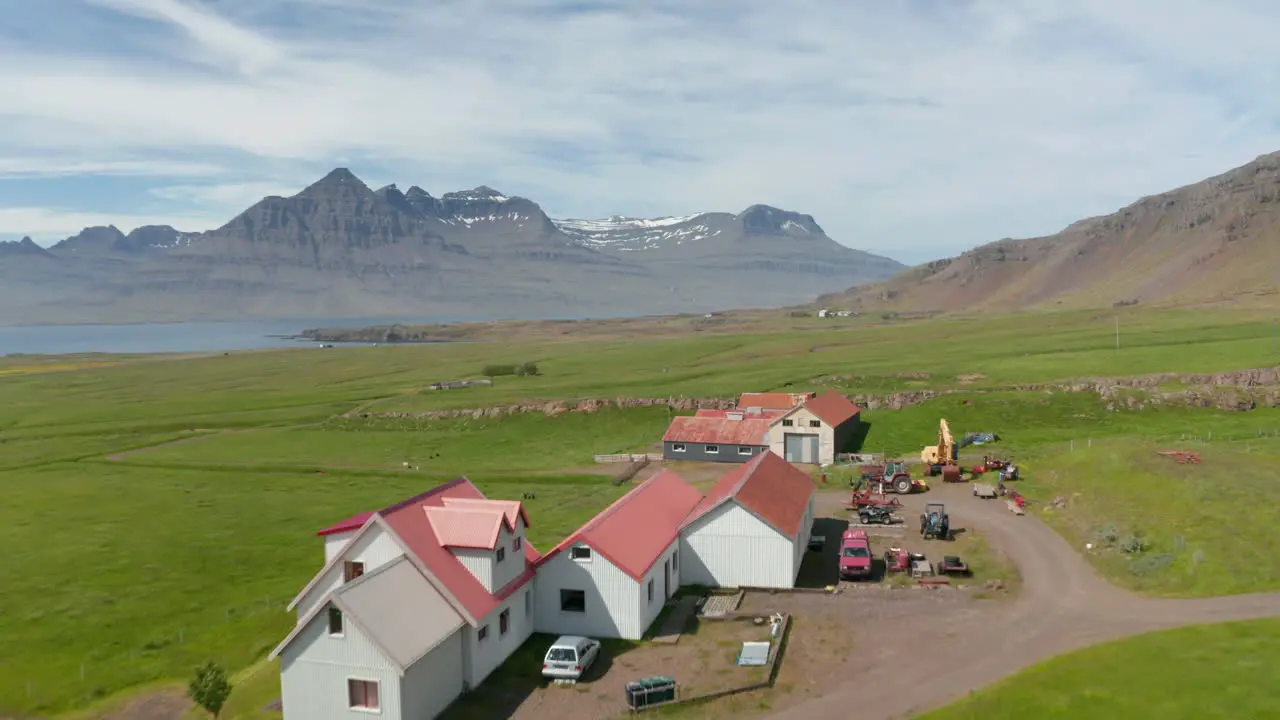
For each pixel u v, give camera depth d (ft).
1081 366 499.92
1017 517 262.26
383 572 157.99
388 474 399.44
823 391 506.07
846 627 183.83
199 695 155.43
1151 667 147.74
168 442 497.87
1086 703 136.26
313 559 267.59
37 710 171.32
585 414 489.26
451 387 638.53
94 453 469.16
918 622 183.93
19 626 214.69
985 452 358.64
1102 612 181.78
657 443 431.02
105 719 167.22
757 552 213.46
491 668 169.17
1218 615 171.94
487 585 170.50
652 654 175.42
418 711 147.64
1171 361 489.67
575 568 186.80
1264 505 222.28
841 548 221.25
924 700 147.02
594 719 148.46
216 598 233.14
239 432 519.60
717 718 145.89
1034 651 163.84
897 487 301.63
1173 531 219.20
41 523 318.86
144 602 231.09
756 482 232.94
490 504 179.22
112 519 323.37
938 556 231.50
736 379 569.23
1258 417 376.07
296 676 149.18
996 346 645.51
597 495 334.24
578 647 167.02
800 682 157.69
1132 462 279.49
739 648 176.65
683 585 218.18
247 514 328.49
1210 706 130.93
